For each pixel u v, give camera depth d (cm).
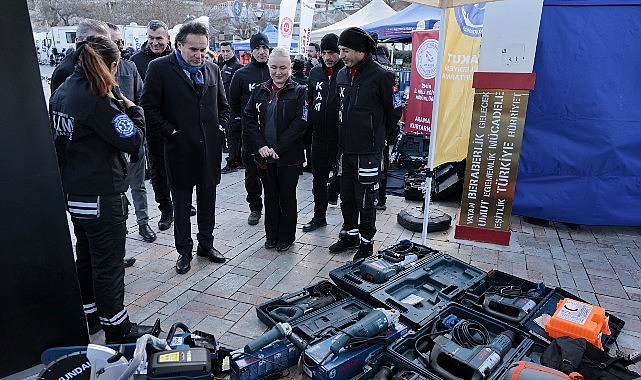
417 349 236
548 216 456
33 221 205
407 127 645
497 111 385
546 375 190
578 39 416
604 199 437
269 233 388
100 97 214
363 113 330
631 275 351
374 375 223
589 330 231
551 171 449
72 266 222
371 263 313
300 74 512
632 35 405
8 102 187
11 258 202
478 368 213
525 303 271
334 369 217
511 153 388
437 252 345
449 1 320
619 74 414
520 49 370
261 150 357
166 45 459
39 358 221
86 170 222
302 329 249
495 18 374
